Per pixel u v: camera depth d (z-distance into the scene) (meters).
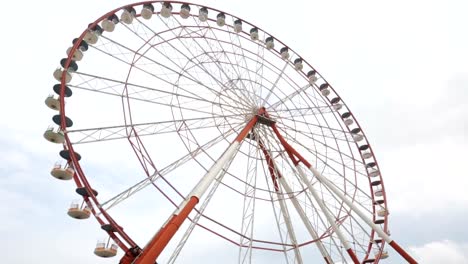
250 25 37.06
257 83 32.69
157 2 31.92
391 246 25.70
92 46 26.61
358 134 37.19
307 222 28.81
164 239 18.08
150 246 19.89
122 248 22.30
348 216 30.73
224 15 35.72
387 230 32.28
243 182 28.33
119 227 22.27
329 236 28.70
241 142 26.66
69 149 23.09
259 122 29.94
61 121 23.44
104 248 22.27
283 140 29.17
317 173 27.59
